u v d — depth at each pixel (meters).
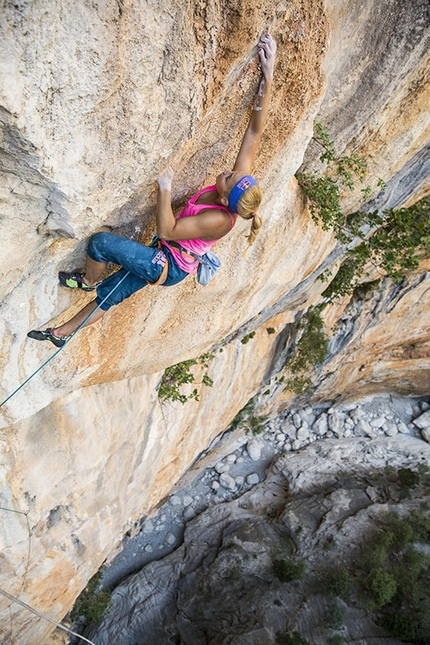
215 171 4.00
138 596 14.64
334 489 16.72
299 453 18.30
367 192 6.99
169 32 2.61
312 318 13.41
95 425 7.50
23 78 2.20
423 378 18.89
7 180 2.64
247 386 13.70
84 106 2.54
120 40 2.42
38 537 7.82
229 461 18.28
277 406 18.05
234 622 13.76
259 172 4.68
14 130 2.34
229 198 3.17
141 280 3.70
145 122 2.89
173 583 14.95
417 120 6.52
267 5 3.05
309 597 13.95
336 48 4.78
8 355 4.23
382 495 16.50
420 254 12.15
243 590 14.41
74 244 3.52
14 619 8.50
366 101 5.64
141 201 3.61
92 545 9.75
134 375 7.22
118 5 2.30
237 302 7.09
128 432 8.65
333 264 10.70
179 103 2.99
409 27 4.85
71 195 2.88
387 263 7.99
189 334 6.84
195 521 16.39
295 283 8.38
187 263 3.47
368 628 13.30
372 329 15.52
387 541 14.42
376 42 4.93
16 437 6.11
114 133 2.80
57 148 2.61
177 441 11.43
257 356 12.86
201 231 3.29
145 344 6.19
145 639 14.09
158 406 9.45
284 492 17.36
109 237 3.48
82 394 6.94
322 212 6.46
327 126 5.84
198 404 11.38
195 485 17.67
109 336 5.35
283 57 3.64
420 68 5.50
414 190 9.01
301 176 6.22
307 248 7.46
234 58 3.12
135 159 3.07
